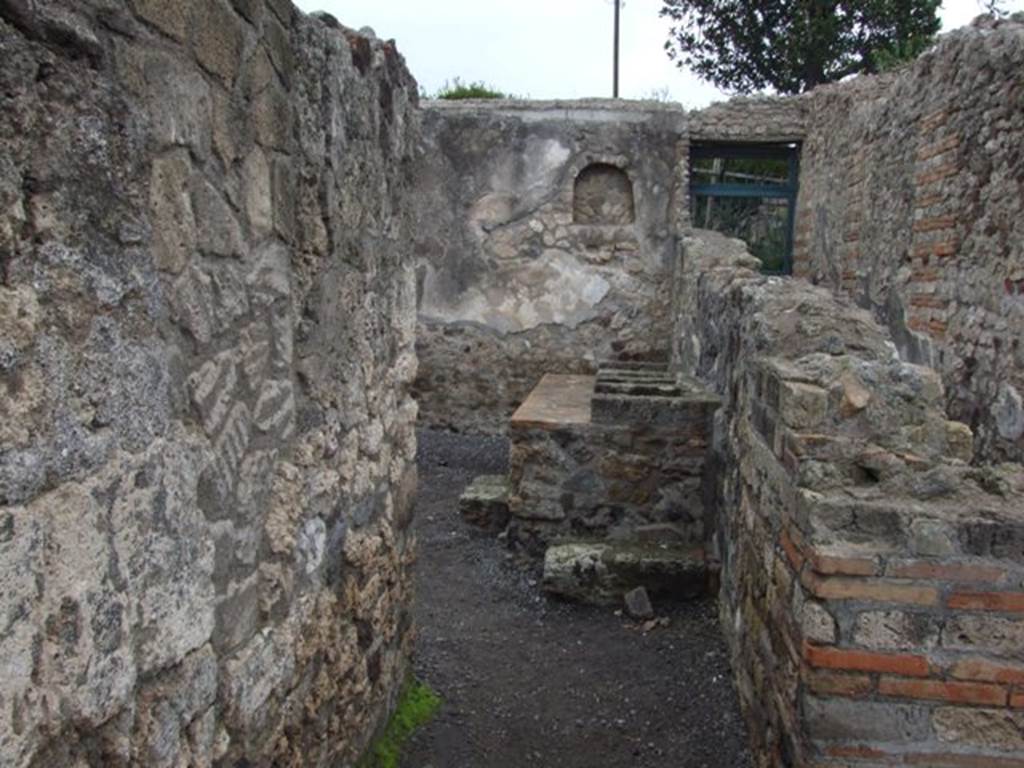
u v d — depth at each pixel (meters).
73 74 1.17
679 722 3.12
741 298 3.63
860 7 12.98
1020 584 2.07
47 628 1.12
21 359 1.07
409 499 3.09
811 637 2.14
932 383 2.32
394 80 2.75
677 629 3.86
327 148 2.15
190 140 1.49
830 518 2.15
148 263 1.36
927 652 2.12
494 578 4.43
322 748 2.25
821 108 7.10
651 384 4.98
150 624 1.37
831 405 2.30
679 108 7.33
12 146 1.05
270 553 1.88
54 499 1.13
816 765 2.15
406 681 3.20
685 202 7.36
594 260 7.45
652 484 4.46
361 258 2.46
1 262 1.04
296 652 2.03
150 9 1.35
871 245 5.81
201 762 1.57
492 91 9.63
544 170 7.39
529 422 4.54
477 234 7.49
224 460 1.65
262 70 1.77
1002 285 3.88
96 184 1.22
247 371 1.75
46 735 1.12
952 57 4.50
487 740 3.00
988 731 2.12
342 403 2.34
